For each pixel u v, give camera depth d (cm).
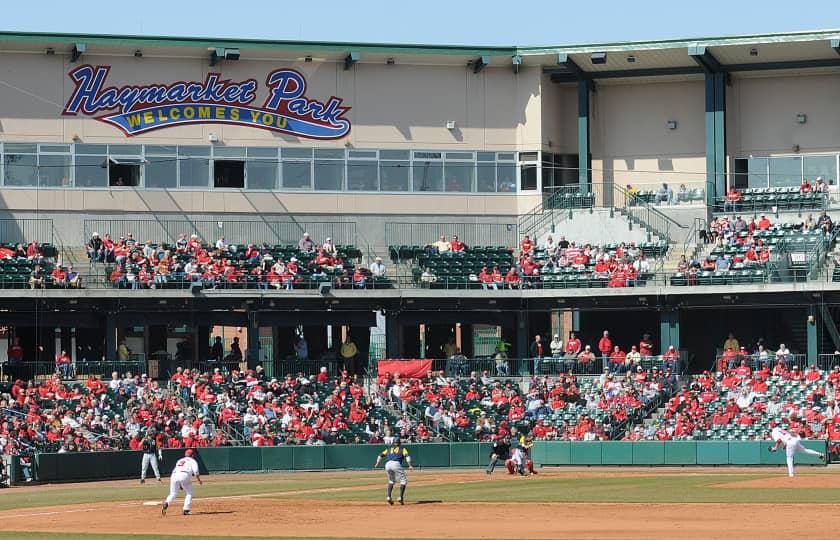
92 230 6562
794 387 5656
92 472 5028
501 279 6328
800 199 6619
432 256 6550
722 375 5853
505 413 5872
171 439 5341
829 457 5219
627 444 5391
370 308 6294
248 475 5219
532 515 3291
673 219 6706
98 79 6612
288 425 5597
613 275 6197
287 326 6481
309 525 3147
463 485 4369
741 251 6250
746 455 5238
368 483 4562
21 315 5959
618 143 7069
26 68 6538
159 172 6675
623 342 6688
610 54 6631
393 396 5975
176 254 6300
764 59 6700
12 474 4831
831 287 5806
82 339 6450
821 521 3047
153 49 6606
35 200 6519
